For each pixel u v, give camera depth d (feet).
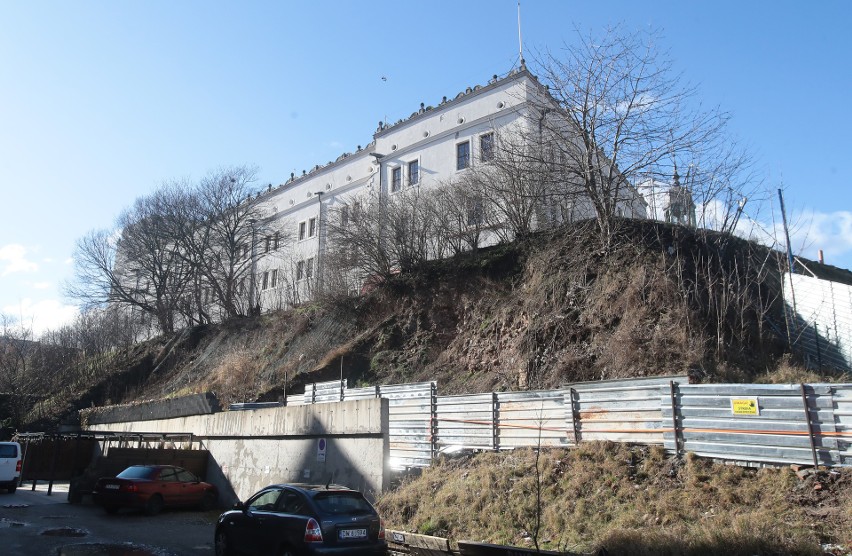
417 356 82.07
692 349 51.49
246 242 158.81
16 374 156.15
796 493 29.86
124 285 167.02
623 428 39.40
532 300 70.79
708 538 26.53
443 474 44.34
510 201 85.56
